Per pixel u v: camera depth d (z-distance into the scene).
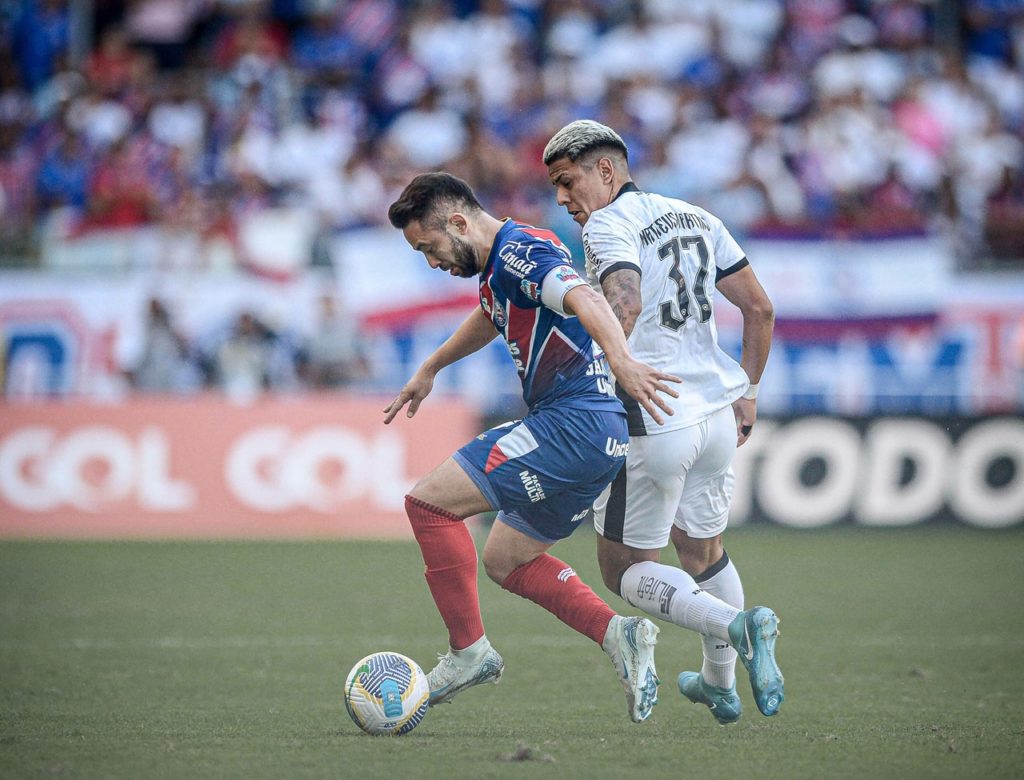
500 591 33.06
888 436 46.09
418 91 59.88
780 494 45.88
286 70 60.09
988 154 58.09
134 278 48.12
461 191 16.55
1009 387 48.62
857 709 18.81
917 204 55.03
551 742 15.95
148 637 25.91
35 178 56.09
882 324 48.50
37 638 25.70
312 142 56.53
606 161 17.11
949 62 60.53
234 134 56.62
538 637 26.06
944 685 20.98
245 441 45.28
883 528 45.91
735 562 38.72
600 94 58.66
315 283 48.28
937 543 43.56
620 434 16.45
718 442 17.00
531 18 63.16
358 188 54.44
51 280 48.00
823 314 48.41
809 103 59.91
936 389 48.56
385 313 48.12
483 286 16.70
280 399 45.72
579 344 16.44
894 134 57.47
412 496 16.75
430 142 57.06
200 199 52.97
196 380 47.94
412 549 41.59
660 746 15.70
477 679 17.22
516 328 16.45
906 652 24.42
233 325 48.12
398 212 16.52
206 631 26.72
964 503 46.19
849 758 14.95
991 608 30.30
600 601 16.70
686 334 16.88
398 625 27.66
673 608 16.45
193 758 14.83
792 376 48.34
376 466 45.44
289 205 53.19
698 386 16.89
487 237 16.50
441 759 14.73
